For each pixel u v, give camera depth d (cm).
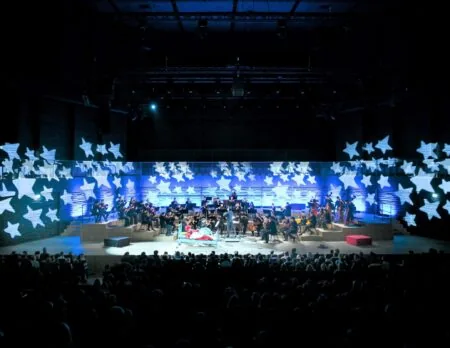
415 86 2300
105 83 2295
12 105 2214
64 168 2520
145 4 2011
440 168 2256
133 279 1111
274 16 2042
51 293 998
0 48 2036
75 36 2266
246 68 2411
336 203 2542
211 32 2352
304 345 740
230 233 2492
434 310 847
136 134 3203
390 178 2614
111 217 2669
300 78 2559
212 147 3209
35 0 1995
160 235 2388
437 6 1966
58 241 2308
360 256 1469
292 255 1534
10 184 2152
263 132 3219
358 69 2377
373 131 2809
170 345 750
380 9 2058
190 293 995
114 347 736
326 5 2031
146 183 3047
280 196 3048
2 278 1193
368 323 780
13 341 710
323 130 3194
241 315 823
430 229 2397
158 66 2505
